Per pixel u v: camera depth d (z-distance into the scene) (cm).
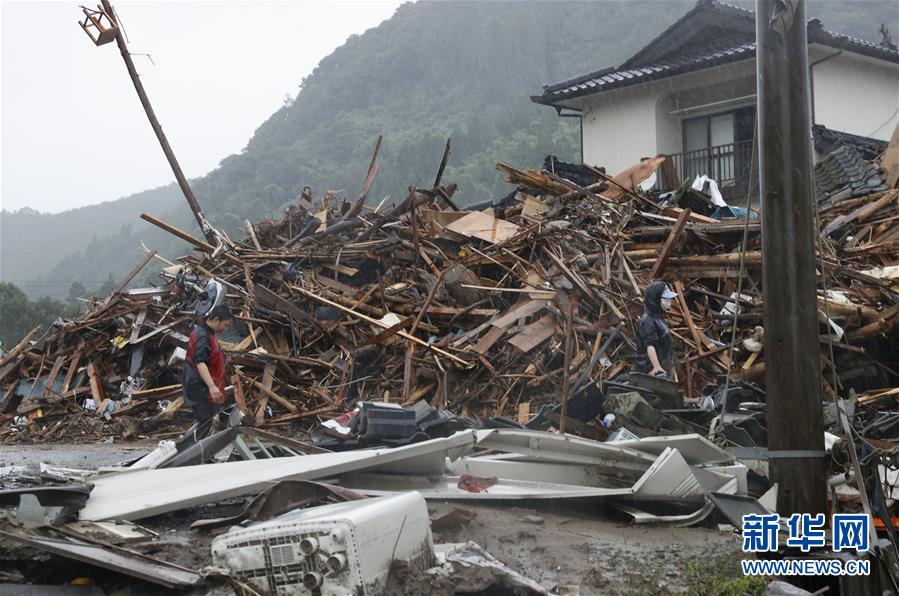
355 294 1533
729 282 1465
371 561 400
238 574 409
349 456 602
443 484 639
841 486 707
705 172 2458
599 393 841
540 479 657
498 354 1333
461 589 416
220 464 632
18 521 484
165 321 1536
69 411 1407
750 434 790
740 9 2448
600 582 474
